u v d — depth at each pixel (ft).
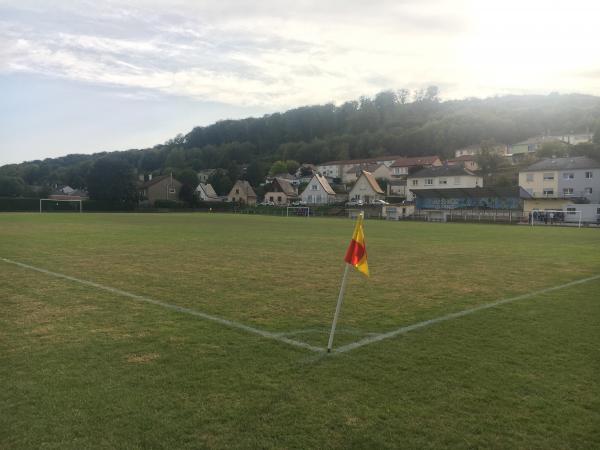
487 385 14.46
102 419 11.84
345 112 516.73
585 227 143.33
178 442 10.87
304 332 20.03
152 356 16.47
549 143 283.59
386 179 332.19
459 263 44.91
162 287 29.78
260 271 37.40
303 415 12.25
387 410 12.64
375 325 21.48
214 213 254.06
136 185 271.49
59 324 20.53
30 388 13.56
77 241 61.82
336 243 64.95
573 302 27.17
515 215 178.81
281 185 319.27
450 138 406.41
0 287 29.17
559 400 13.47
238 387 13.92
